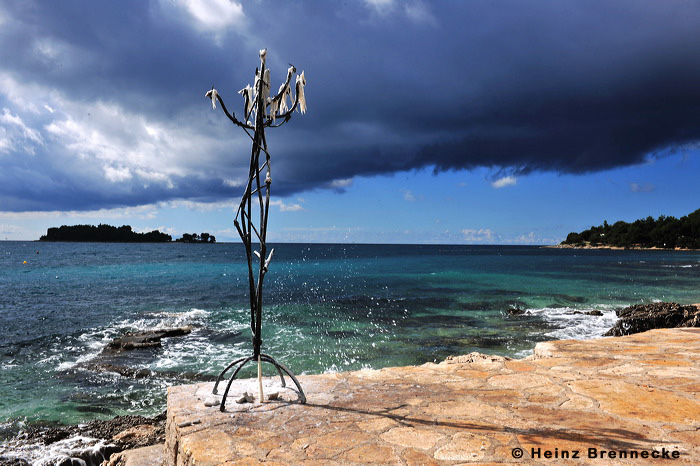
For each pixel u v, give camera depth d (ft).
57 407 26.81
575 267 165.78
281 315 58.44
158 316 58.39
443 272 139.85
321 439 8.52
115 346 41.65
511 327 49.60
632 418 9.46
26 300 75.05
